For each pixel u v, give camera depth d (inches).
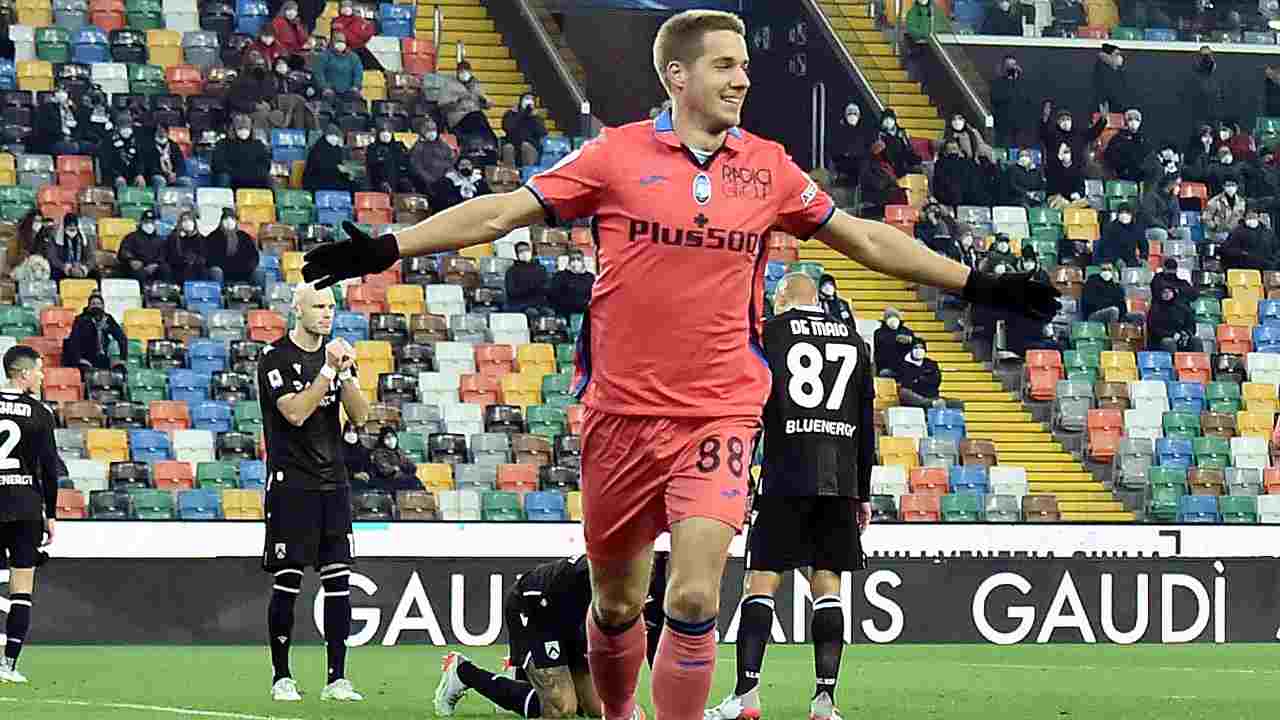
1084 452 1111.0
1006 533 852.0
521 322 1101.7
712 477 280.7
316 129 1232.8
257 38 1261.1
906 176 1306.6
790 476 455.2
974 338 1174.3
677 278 281.1
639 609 305.0
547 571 452.1
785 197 287.0
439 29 1375.5
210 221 1156.5
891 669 685.3
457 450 1007.6
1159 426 1125.7
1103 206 1328.7
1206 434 1133.1
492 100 1392.7
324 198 1177.4
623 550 296.5
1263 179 1363.2
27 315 1041.5
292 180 1210.6
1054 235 1282.0
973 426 1120.8
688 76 282.2
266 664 679.1
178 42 1296.8
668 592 280.8
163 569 788.0
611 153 281.9
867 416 465.7
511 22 1418.6
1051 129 1304.1
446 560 806.5
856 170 1294.3
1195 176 1363.2
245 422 1003.9
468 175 1196.5
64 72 1243.8
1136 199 1331.2
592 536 295.7
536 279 1111.6
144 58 1283.2
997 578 849.5
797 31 1389.0
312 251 263.7
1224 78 1460.4
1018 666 706.8
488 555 810.8
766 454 459.8
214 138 1210.6
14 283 1062.4
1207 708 534.0
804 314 461.4
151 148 1162.6
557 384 1075.3
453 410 1031.0
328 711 487.8
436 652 761.6
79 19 1298.0
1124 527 861.2
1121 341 1187.3
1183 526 868.0
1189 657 766.5
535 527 816.9
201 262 1087.0
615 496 290.2
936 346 1173.7
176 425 999.0
